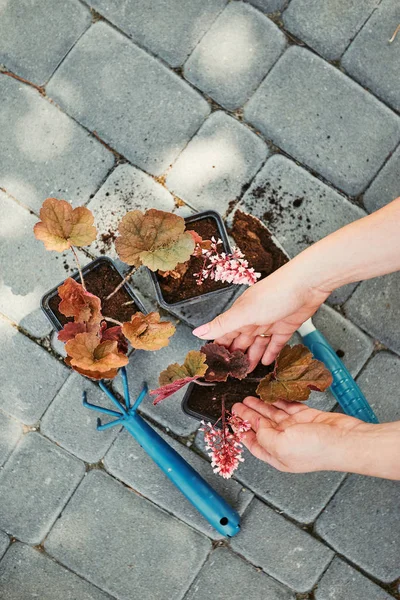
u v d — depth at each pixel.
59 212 1.37
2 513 1.75
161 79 1.77
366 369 1.80
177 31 1.77
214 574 1.77
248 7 1.78
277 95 1.78
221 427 1.64
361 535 1.80
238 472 1.77
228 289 1.58
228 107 1.78
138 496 1.76
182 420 1.76
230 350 1.59
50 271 1.74
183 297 1.59
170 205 1.77
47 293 1.56
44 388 1.75
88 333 1.37
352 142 1.80
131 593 1.76
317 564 1.79
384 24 1.80
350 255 1.29
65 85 1.75
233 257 1.45
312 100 1.79
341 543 1.79
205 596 1.77
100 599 1.76
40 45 1.75
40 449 1.75
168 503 1.76
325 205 1.79
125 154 1.76
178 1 1.76
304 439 1.33
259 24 1.78
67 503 1.76
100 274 1.59
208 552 1.77
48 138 1.75
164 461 1.61
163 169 1.77
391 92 1.80
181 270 1.56
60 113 1.75
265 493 1.78
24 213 1.75
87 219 1.39
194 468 1.76
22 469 1.75
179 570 1.77
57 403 1.75
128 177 1.76
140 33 1.76
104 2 1.76
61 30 1.75
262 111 1.78
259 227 1.71
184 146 1.77
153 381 1.75
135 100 1.76
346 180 1.79
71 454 1.76
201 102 1.77
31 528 1.75
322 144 1.79
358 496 1.80
